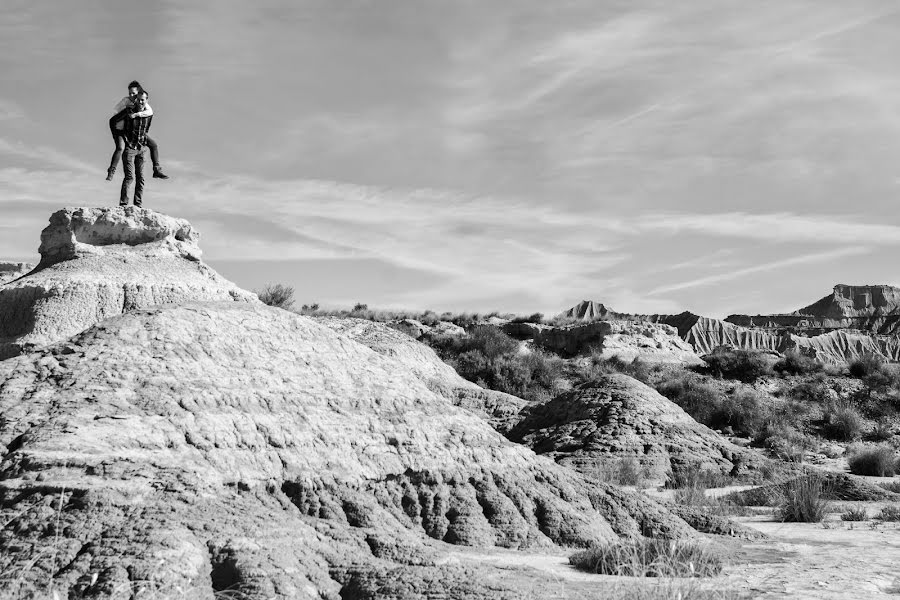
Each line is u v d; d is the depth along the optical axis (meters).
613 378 31.27
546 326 58.31
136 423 9.78
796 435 36.47
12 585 7.37
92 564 7.59
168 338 11.33
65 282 13.12
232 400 10.94
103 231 14.32
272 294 41.41
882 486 23.80
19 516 8.21
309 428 11.38
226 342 11.84
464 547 10.70
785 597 8.57
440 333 52.19
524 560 10.22
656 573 9.39
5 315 13.14
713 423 39.09
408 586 7.75
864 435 38.28
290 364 12.26
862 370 46.78
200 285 14.09
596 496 13.21
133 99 14.39
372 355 14.06
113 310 13.15
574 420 29.28
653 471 25.19
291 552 8.44
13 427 9.41
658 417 28.34
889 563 11.01
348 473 11.26
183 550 7.86
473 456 12.77
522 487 12.54
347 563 8.54
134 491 8.77
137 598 7.23
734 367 48.28
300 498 10.33
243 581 7.63
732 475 25.36
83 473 8.85
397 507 11.20
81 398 9.93
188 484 9.20
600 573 9.73
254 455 10.49
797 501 17.44
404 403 13.00
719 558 10.71
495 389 43.19
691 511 13.91
